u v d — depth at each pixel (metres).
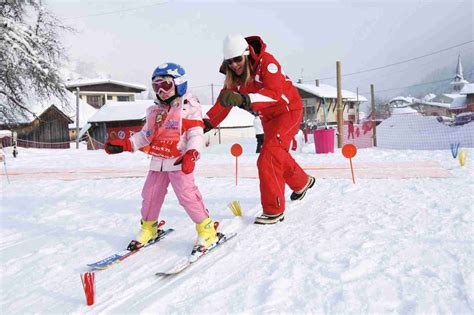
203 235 3.07
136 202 5.15
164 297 2.29
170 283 2.52
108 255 3.15
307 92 45.72
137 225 3.98
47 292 2.51
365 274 2.46
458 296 2.12
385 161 8.51
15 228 4.14
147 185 3.22
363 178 6.01
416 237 3.04
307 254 2.83
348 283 2.34
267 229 3.51
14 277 2.79
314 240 3.12
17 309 2.30
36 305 2.34
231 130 31.45
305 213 3.98
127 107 30.06
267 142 3.74
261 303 2.17
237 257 2.87
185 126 3.03
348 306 2.08
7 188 6.85
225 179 6.66
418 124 20.39
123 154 15.19
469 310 1.98
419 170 6.68
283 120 3.78
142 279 2.60
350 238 3.11
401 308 2.05
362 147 15.23
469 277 2.30
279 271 2.57
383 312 2.02
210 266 2.74
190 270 2.72
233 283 2.44
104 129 30.16
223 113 3.58
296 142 13.09
